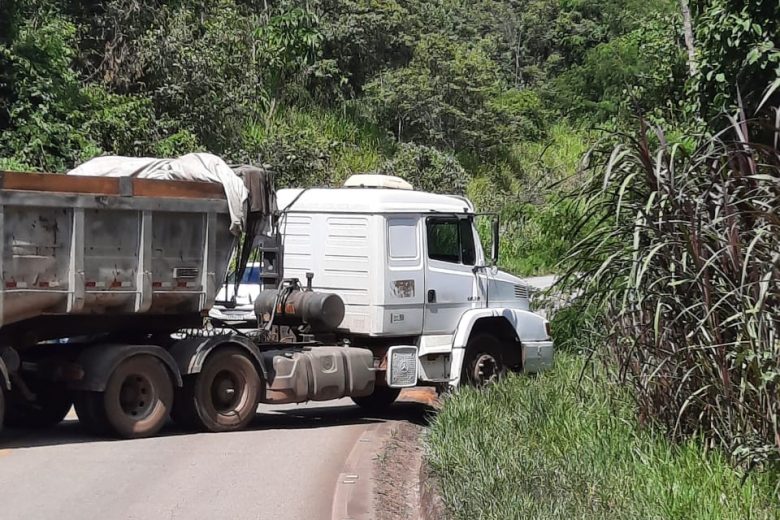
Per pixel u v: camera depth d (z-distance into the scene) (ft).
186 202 43.70
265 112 118.93
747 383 29.30
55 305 40.40
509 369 55.21
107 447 41.14
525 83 202.18
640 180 33.27
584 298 35.68
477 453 34.09
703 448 31.42
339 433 46.75
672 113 63.52
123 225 42.14
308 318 49.39
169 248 43.60
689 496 27.45
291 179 106.52
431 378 52.42
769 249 28.30
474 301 54.24
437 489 31.37
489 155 155.84
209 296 44.78
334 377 48.98
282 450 41.73
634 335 33.96
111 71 99.50
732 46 43.47
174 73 101.09
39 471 36.50
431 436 40.40
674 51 71.26
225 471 37.24
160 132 95.96
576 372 49.83
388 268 50.90
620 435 34.71
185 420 45.19
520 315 55.06
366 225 50.90
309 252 52.47
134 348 42.80
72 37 93.35
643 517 26.17
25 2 87.81
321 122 132.16
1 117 80.89
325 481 36.37
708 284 30.71
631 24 185.68
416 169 129.29
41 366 43.16
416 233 52.19
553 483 29.86
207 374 45.03
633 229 32.27
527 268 90.94
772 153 30.42
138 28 101.86
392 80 146.51
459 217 54.08
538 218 63.46
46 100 81.97
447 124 153.28
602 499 28.09
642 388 34.76
